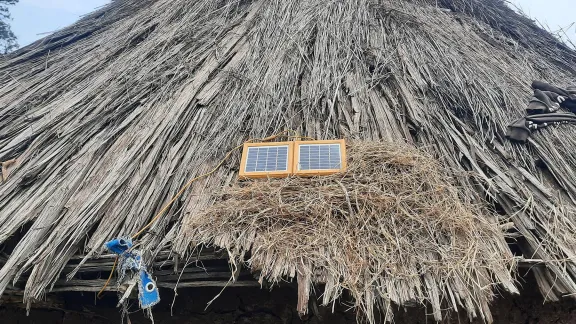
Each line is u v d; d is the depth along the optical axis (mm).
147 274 1252
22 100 2100
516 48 2484
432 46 2141
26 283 1296
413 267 1184
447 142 1621
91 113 1877
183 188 1462
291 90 1848
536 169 1574
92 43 2572
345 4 2408
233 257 1197
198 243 1237
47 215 1427
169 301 1687
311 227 1276
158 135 1682
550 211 1370
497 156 1604
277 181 1439
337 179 1414
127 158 1597
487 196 1461
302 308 1099
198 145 1641
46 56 2596
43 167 1641
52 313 1734
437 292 1142
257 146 1578
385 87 1886
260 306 1686
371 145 1538
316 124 1690
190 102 1825
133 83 2006
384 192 1348
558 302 1521
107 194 1465
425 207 1322
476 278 1179
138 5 2904
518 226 1350
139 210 1421
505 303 1562
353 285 1135
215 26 2377
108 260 1328
